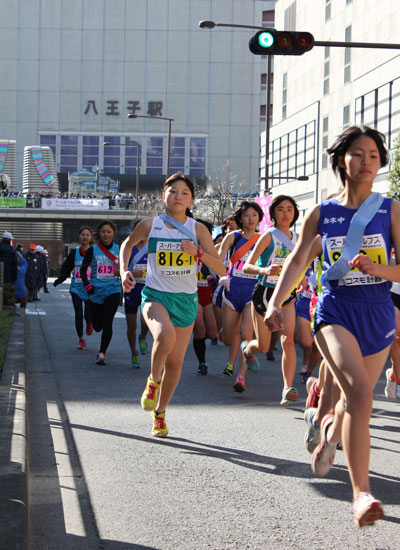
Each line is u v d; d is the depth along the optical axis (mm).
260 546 3801
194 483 4926
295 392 7172
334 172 4207
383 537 3949
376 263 4004
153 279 6039
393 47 13242
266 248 7676
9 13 83812
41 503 4492
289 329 7176
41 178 75875
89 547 3783
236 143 84438
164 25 83875
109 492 4715
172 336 5801
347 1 40000
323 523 4164
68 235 76562
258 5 84250
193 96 84312
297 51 13180
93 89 83938
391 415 7375
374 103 36781
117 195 68812
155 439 6164
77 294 12594
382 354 4086
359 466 3592
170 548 3771
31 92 84000
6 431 5379
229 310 8930
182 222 6125
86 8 83750
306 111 46188
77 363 10883
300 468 5316
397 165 25703
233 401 8016
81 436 6242
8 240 21938
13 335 12609
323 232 4109
